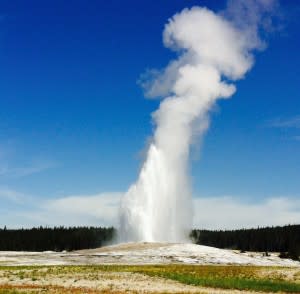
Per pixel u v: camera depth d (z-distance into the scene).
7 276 55.59
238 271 62.59
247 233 189.88
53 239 179.25
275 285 48.75
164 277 55.25
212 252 97.50
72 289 44.38
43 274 57.59
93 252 99.94
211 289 46.56
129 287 46.88
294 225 183.75
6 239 176.75
